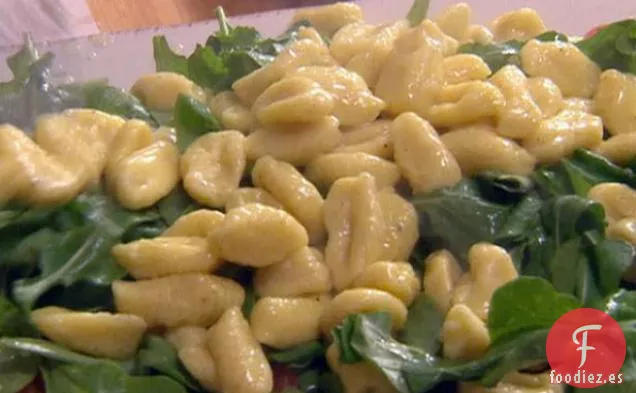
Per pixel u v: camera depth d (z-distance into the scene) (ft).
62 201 1.15
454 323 1.03
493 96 1.19
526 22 1.46
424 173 1.15
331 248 1.11
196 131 1.26
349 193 1.13
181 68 1.45
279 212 1.09
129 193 1.15
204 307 1.08
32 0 1.69
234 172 1.18
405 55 1.24
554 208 1.14
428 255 1.15
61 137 1.19
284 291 1.09
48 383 1.05
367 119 1.21
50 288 1.11
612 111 1.26
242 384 1.03
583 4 1.55
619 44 1.35
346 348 1.02
